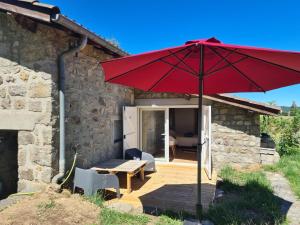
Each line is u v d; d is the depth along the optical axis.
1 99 5.01
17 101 4.89
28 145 4.82
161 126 9.75
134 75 3.77
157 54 2.82
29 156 4.81
